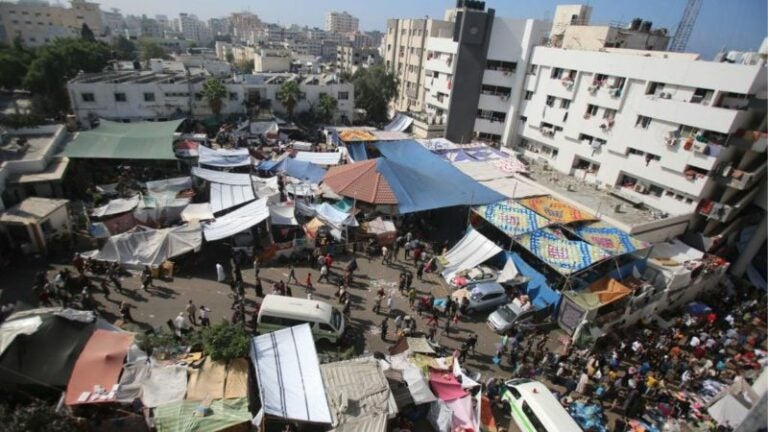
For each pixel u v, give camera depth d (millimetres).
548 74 40812
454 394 16125
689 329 23969
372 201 29453
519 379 17656
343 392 14773
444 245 29484
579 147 37594
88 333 15594
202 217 27453
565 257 23422
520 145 46000
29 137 33281
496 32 44656
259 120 51531
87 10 139750
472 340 19391
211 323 20047
